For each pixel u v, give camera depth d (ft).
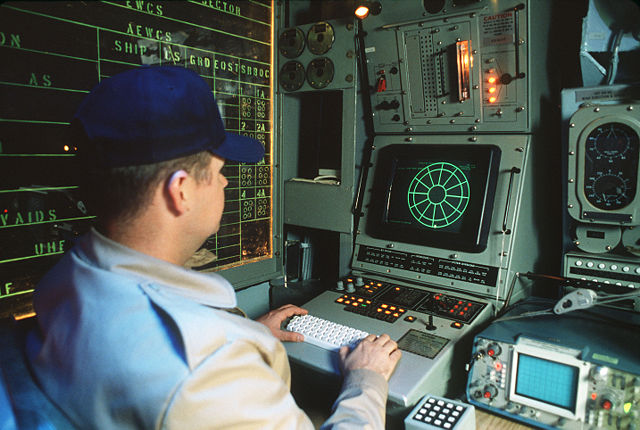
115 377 2.46
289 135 7.65
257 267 7.36
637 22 5.33
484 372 4.85
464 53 6.18
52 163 4.96
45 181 4.93
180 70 2.95
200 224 3.03
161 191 2.75
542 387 4.51
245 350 2.78
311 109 7.68
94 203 2.81
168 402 2.37
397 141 7.18
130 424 2.47
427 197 6.61
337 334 5.14
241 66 6.78
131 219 2.77
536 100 6.06
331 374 4.58
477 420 4.77
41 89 4.79
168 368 2.43
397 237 6.81
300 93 7.45
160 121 2.66
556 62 6.44
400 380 4.39
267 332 3.32
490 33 5.93
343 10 7.42
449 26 6.17
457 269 6.25
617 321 4.99
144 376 2.42
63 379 2.62
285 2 7.43
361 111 7.47
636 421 4.00
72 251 2.98
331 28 6.85
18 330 3.38
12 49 4.54
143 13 5.53
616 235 5.40
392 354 4.55
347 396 3.77
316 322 5.47
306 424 3.07
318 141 7.57
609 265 5.42
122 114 2.63
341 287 6.53
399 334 5.24
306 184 7.43
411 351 4.88
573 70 6.67
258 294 7.56
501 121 6.23
